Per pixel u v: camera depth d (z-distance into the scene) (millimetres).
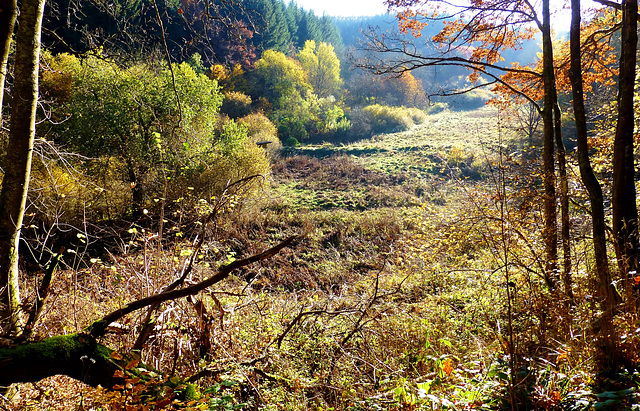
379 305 6391
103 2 6270
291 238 3016
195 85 18453
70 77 17719
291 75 49500
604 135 8875
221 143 20391
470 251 8883
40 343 2518
